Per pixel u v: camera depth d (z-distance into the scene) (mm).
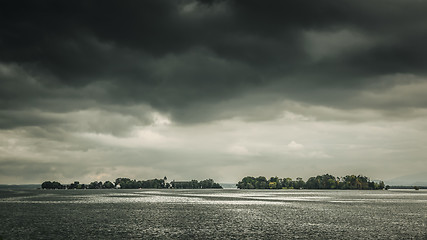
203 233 70562
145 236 67062
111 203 166250
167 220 92125
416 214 110812
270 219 95250
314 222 88312
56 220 91812
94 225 81938
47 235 68250
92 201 184250
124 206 145625
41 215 105312
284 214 110125
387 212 118438
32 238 65125
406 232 72062
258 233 70688
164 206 146500
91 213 112188
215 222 88062
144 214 108938
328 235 68375
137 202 175250
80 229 75688
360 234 69562
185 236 67125
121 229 75688
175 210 125500
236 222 88125
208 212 117312
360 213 114250
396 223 86500
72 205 151500
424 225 82812
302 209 131000
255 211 122062
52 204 158375
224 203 169125
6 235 68562
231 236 67125
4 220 92000
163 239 63906
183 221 90000
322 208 136625
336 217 100750
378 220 93125
